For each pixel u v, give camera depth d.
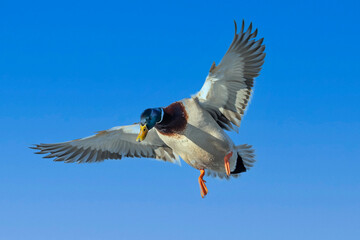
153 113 7.62
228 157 7.77
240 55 7.49
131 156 9.51
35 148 8.84
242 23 7.26
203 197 8.45
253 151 8.88
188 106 7.65
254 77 7.73
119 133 9.09
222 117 8.17
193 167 8.43
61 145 9.07
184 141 7.82
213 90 7.80
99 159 9.34
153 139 9.27
